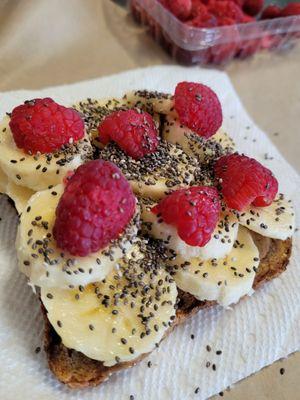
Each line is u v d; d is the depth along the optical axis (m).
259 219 0.10
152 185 0.10
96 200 0.08
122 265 0.09
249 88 0.17
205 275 0.10
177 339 0.10
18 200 0.10
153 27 0.18
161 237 0.10
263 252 0.11
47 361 0.09
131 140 0.10
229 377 0.10
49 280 0.09
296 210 0.13
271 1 0.20
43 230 0.09
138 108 0.11
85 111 0.12
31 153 0.10
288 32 0.18
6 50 0.16
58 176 0.10
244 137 0.15
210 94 0.11
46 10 0.17
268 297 0.11
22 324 0.09
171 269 0.10
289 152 0.16
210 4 0.18
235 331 0.10
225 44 0.17
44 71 0.16
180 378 0.09
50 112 0.10
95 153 0.11
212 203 0.09
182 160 0.11
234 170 0.10
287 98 0.17
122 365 0.09
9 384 0.09
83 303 0.09
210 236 0.09
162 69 0.16
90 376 0.09
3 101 0.13
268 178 0.10
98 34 0.18
